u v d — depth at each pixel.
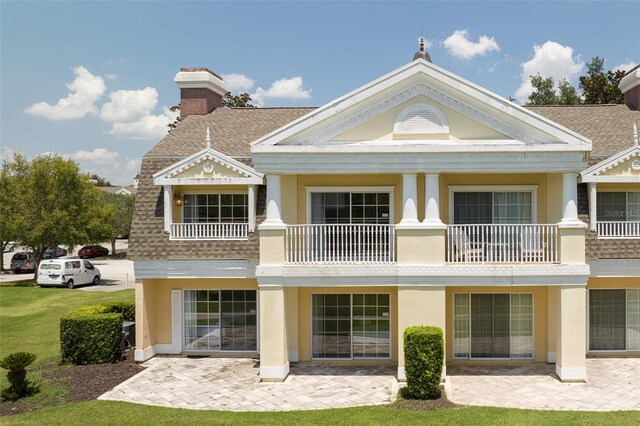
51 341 20.89
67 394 14.27
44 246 39.94
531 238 15.95
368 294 17.66
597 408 12.98
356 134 16.28
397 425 11.79
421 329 14.21
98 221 40.62
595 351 17.81
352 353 17.70
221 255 17.31
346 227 17.41
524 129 15.79
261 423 12.02
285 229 15.98
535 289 17.31
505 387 14.77
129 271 48.50
